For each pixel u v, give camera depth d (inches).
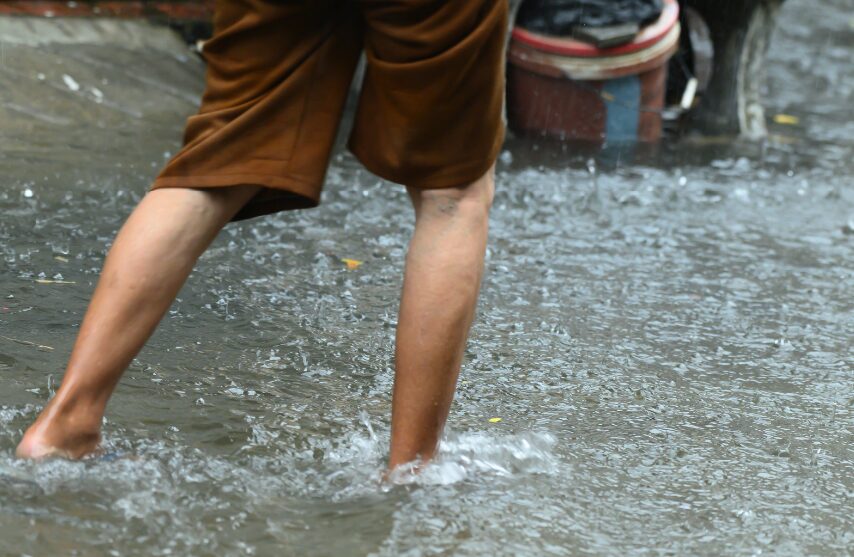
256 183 194.7
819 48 903.7
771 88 772.6
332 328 295.7
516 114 605.6
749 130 636.1
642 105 601.6
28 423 211.5
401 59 190.4
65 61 565.0
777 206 481.4
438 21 185.8
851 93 777.6
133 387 239.3
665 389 269.1
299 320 299.9
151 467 197.8
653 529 195.6
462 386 260.4
